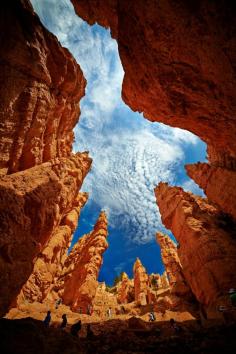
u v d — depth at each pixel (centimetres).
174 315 2000
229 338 770
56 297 2877
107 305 3550
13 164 1197
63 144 1942
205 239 2217
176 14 903
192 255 2291
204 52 970
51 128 1570
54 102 1545
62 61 1582
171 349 773
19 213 1075
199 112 1358
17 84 1232
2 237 966
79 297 2667
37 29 1395
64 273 3328
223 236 2234
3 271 939
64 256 3603
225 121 1307
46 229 1311
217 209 2759
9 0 1276
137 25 1091
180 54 1059
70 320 1673
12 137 1198
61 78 1595
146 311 2772
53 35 1545
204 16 841
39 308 1888
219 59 938
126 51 1297
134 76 1415
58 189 1411
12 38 1226
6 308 966
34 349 575
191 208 2720
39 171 1338
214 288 1845
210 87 1123
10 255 995
